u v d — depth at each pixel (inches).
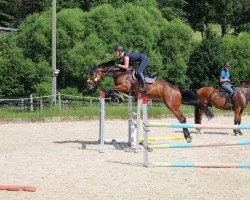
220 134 823.7
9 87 1476.4
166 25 1578.5
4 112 1036.5
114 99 641.0
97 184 437.1
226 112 1180.5
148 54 1509.6
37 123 965.8
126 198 392.2
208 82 1638.8
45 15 1513.3
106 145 672.4
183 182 450.6
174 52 1573.6
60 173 480.4
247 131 875.4
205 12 2819.9
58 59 1457.9
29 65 1457.9
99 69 642.8
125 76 636.7
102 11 1476.4
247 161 565.9
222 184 445.4
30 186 413.4
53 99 1179.3
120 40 1482.5
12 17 2583.7
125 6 1520.7
